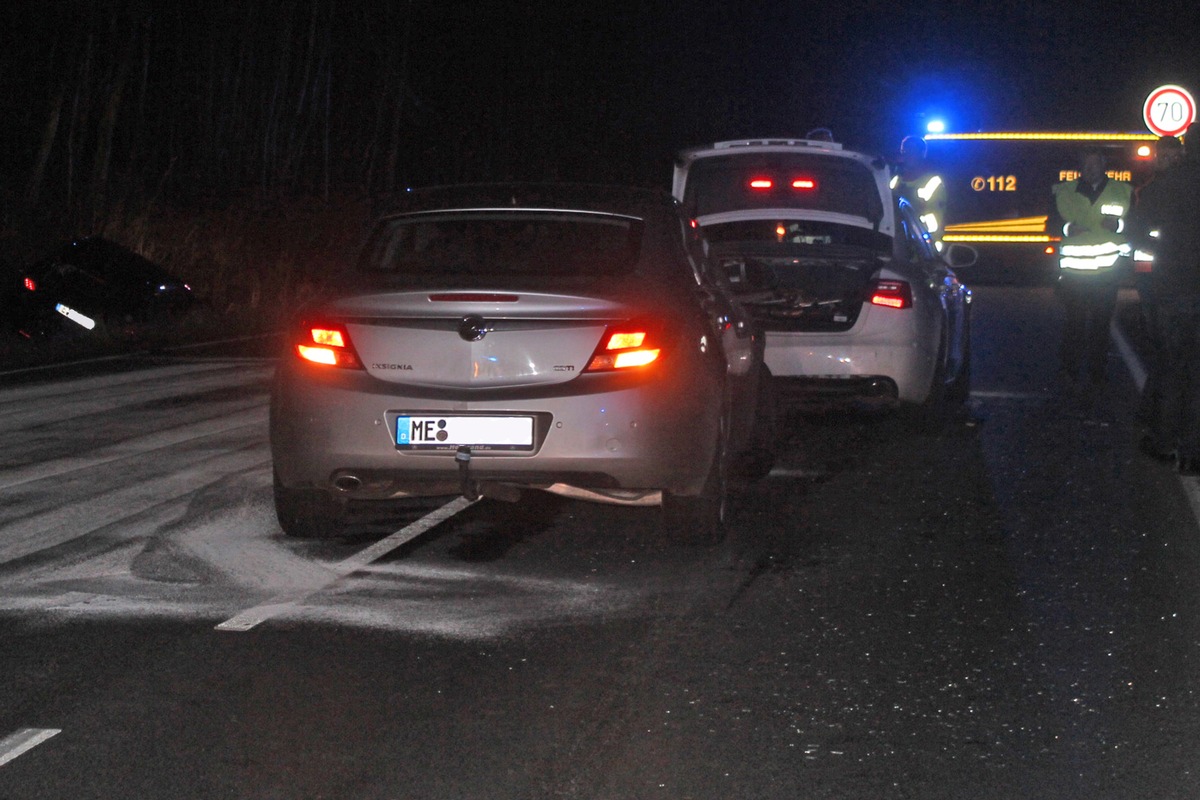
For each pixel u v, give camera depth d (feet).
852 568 25.29
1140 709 18.38
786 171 43.32
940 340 38.96
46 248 89.35
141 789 15.92
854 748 17.07
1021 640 21.18
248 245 99.66
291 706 18.43
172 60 129.90
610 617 22.29
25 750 17.01
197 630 21.54
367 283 25.29
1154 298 34.24
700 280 27.22
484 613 22.48
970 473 33.96
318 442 24.71
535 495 31.14
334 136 151.02
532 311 24.27
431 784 16.05
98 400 48.08
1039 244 99.71
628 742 17.25
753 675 19.60
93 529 28.04
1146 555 26.25
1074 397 46.47
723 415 26.58
